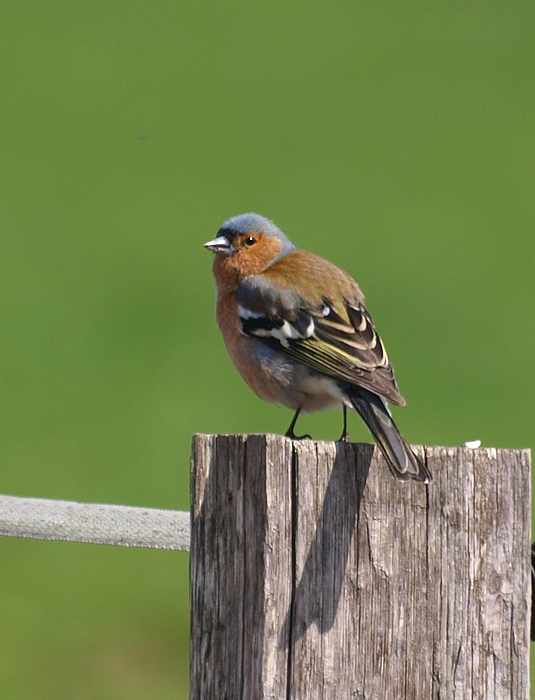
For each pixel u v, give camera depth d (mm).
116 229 20219
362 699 4680
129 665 10844
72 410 15859
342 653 4668
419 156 22781
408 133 23656
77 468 14312
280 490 4645
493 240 19672
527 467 4750
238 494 4707
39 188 21156
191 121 23469
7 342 17328
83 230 20266
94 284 18750
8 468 14164
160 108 24438
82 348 17031
